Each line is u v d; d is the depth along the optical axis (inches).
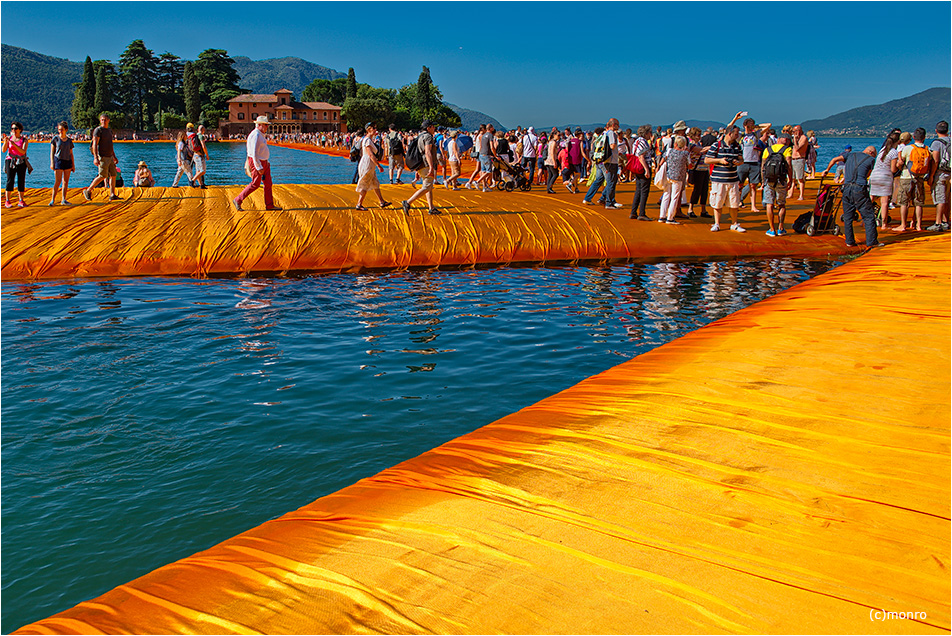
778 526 131.9
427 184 555.5
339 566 124.5
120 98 5935.0
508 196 703.7
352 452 198.8
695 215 616.4
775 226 567.2
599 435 179.3
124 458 194.4
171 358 281.0
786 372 225.0
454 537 132.3
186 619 111.8
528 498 146.6
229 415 224.7
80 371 264.1
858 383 211.8
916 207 566.6
